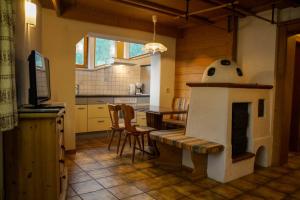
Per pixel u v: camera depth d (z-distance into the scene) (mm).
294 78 4199
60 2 3391
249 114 3217
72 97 3846
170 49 5062
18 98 2021
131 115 3518
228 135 2803
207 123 2982
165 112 3586
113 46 6156
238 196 2439
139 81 6496
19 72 2057
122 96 5465
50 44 3639
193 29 4754
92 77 5762
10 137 1664
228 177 2828
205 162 2982
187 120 3250
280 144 3473
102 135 5258
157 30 4617
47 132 1720
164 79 5047
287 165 3529
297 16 3227
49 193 1746
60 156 2021
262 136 3371
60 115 1913
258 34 3594
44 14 3568
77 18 3756
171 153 3322
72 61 3838
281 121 3443
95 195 2363
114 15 4086
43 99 2117
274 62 3416
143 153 3885
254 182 2828
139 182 2729
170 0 3332
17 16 1996
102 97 5180
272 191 2580
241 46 3818
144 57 6047
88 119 4988
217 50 4254
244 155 3061
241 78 3146
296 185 2754
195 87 3152
